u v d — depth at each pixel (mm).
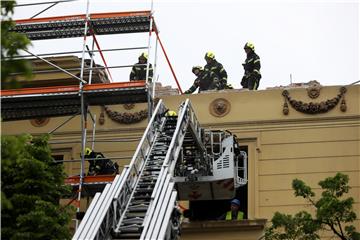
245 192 27938
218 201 27531
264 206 26797
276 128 27531
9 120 26641
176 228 18516
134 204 18922
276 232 24344
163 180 19031
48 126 28828
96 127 28516
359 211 26047
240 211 27422
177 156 21328
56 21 25906
